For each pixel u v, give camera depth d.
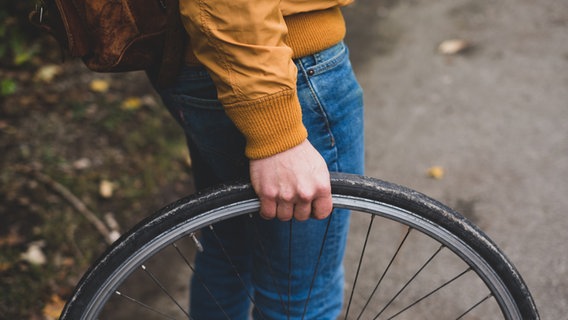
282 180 0.99
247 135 0.97
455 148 2.59
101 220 2.32
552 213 2.26
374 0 3.66
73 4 1.07
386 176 2.50
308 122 1.10
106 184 2.45
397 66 3.12
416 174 2.50
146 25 1.06
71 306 1.18
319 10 1.04
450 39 3.25
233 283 1.54
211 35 0.92
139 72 3.08
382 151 2.62
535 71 2.96
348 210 1.27
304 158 0.98
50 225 2.27
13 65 3.07
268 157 0.98
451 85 2.94
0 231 2.24
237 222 1.43
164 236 1.16
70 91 2.93
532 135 2.61
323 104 1.09
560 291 1.97
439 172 2.47
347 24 3.48
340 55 1.10
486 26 3.31
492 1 3.51
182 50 1.07
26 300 2.01
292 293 1.30
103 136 2.68
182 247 2.30
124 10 1.04
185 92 1.12
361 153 1.23
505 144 2.58
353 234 2.27
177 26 1.04
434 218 1.16
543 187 2.37
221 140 1.15
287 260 1.26
